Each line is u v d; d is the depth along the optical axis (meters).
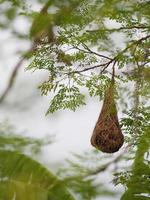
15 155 5.51
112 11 5.89
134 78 7.04
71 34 7.98
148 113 8.16
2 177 5.45
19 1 5.39
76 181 4.27
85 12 5.54
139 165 7.32
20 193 5.57
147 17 7.43
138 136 7.59
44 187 5.91
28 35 4.53
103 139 8.25
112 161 4.71
